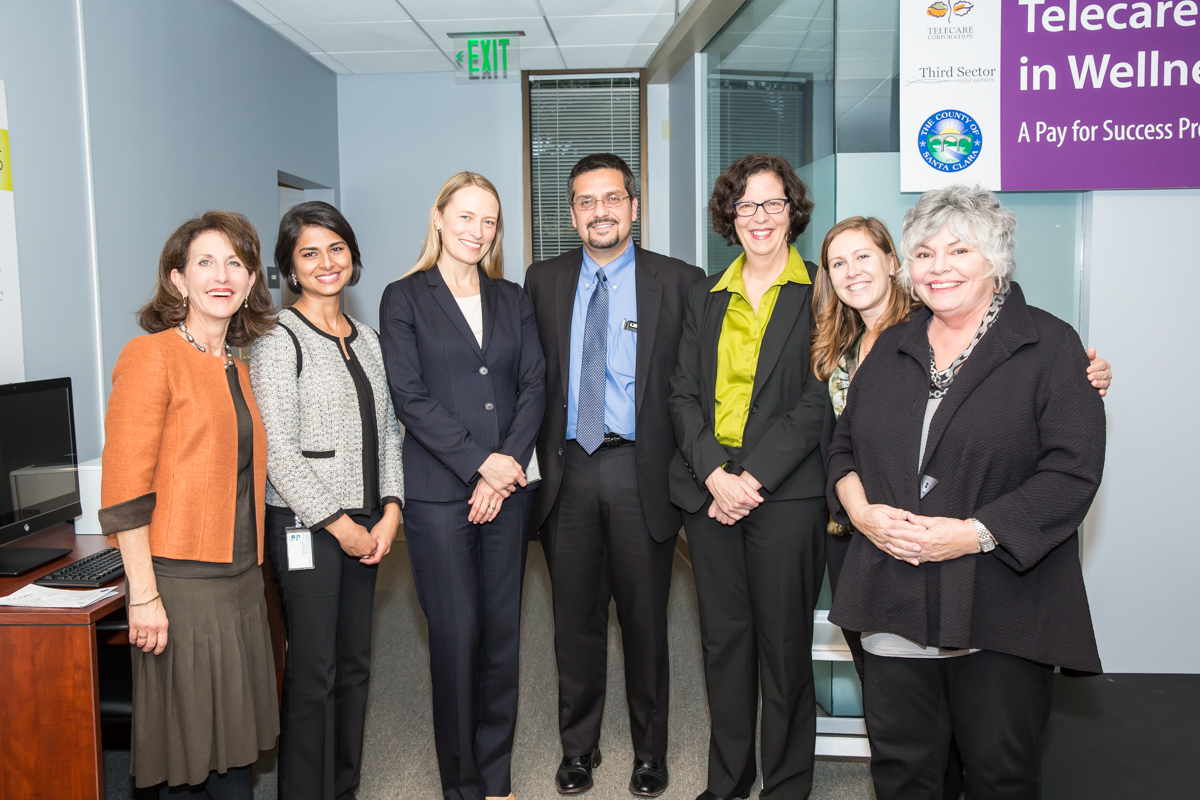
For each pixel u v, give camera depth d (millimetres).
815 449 2047
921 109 2816
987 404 1499
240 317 1939
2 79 2908
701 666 3350
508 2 4766
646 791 2330
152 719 1744
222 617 1780
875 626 1624
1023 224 3031
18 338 2959
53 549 2336
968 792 1585
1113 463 3117
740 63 4449
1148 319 3059
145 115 3773
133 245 3678
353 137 6305
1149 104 2838
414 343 2125
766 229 2029
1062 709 2877
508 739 2250
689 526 2186
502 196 6324
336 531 1945
